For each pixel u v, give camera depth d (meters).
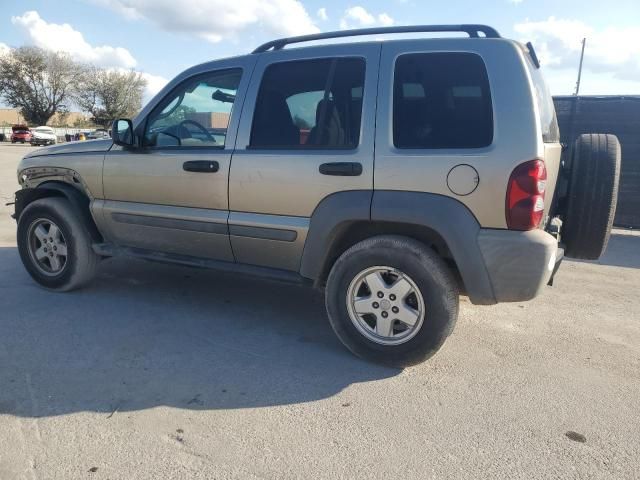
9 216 8.55
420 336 3.31
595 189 3.61
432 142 3.21
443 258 3.42
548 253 3.03
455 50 3.25
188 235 4.07
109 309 4.39
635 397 3.15
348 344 3.54
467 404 3.03
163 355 3.57
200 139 4.00
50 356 3.50
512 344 3.92
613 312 4.72
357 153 3.35
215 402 2.99
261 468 2.43
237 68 3.91
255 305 4.61
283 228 3.64
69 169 4.57
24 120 69.00
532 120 3.03
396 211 3.24
